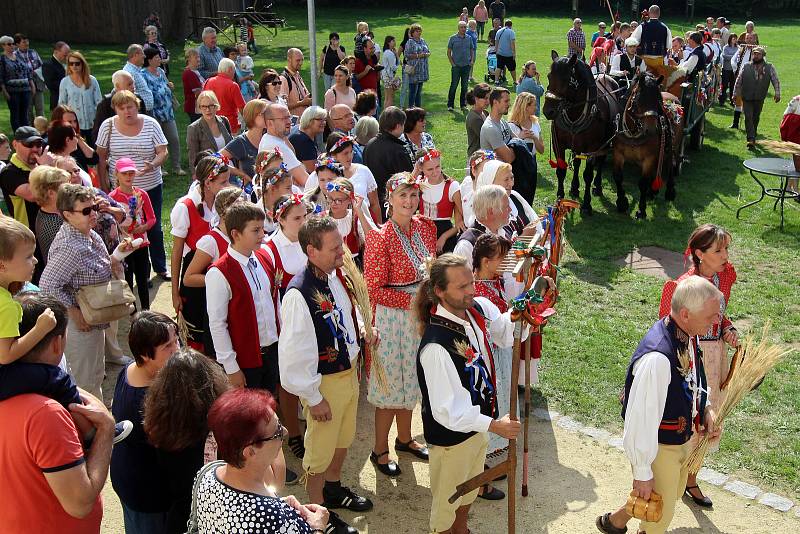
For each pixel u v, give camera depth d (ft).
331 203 17.85
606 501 16.19
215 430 8.80
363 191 21.65
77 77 36.60
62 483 9.51
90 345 17.72
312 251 13.78
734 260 29.94
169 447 10.36
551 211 16.07
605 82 37.73
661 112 33.88
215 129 28.58
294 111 35.86
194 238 19.43
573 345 23.13
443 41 97.45
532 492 16.48
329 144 22.82
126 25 87.61
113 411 11.51
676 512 15.92
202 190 19.33
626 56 43.60
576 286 27.58
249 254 15.69
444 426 12.55
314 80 33.47
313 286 13.91
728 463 17.51
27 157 21.48
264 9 113.19
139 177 26.48
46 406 9.59
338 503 15.70
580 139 34.94
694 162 44.11
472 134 30.78
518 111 30.60
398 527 15.34
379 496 16.31
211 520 8.83
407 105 57.36
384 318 16.15
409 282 16.05
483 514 15.74
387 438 17.02
